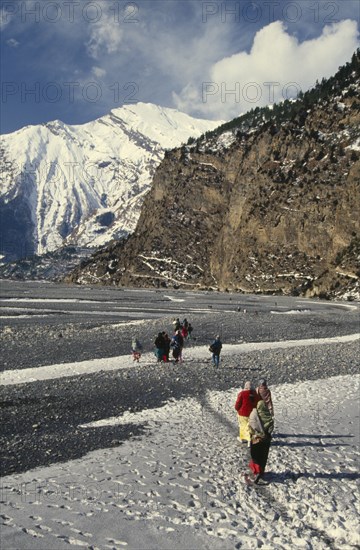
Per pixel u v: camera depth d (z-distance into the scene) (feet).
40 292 422.00
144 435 59.93
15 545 33.04
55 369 101.86
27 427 62.23
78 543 33.96
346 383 92.89
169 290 548.72
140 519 37.91
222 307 295.89
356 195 461.37
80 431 61.11
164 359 112.37
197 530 36.78
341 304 349.20
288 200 524.93
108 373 97.71
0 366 104.78
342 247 460.55
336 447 56.95
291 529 37.47
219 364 109.81
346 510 41.01
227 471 48.70
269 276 501.15
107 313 239.30
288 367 107.34
